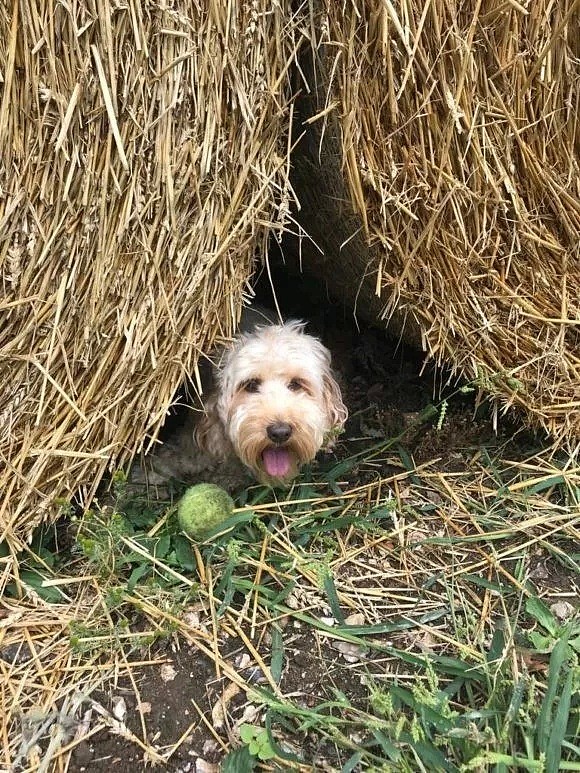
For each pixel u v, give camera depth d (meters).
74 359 0.68
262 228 0.71
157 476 0.86
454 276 0.73
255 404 0.84
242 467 0.92
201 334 0.72
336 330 1.14
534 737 0.51
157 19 0.58
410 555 0.73
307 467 0.88
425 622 0.65
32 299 0.64
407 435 0.90
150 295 0.68
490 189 0.70
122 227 0.64
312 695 0.59
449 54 0.63
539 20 0.63
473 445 0.88
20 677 0.61
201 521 0.71
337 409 0.93
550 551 0.72
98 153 0.61
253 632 0.65
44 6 0.55
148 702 0.59
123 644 0.64
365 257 0.77
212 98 0.62
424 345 0.78
